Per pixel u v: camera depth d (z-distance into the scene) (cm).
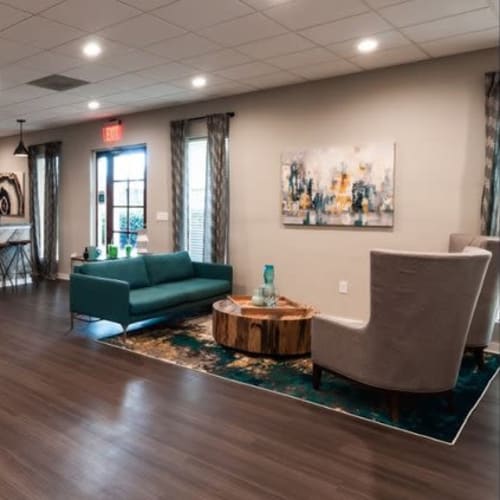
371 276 287
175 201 664
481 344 383
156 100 630
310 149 543
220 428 285
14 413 301
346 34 396
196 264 616
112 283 457
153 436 274
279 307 439
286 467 243
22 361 400
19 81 539
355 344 306
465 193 454
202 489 223
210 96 609
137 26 379
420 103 473
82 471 237
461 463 249
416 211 482
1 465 241
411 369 287
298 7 343
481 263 279
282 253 577
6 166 951
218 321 439
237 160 609
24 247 795
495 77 425
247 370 383
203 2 335
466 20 368
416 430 284
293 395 334
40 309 598
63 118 755
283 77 524
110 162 777
